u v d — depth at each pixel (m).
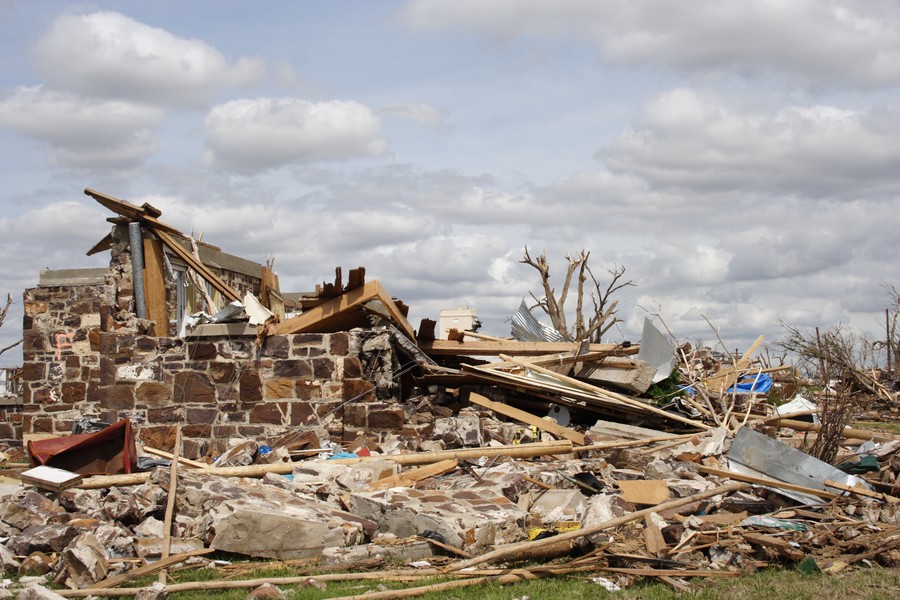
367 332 17.28
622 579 8.78
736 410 19.58
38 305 23.89
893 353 35.06
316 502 11.23
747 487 11.38
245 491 11.06
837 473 12.12
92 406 18.58
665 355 18.59
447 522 9.86
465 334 21.12
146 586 8.67
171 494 10.66
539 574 8.97
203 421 17.45
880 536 9.77
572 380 17.75
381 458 13.66
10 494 11.80
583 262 32.84
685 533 9.94
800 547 9.59
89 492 11.48
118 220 20.23
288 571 9.33
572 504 11.65
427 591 8.38
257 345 17.44
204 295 22.23
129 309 20.14
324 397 17.03
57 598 8.04
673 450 14.74
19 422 25.66
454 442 15.81
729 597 8.06
